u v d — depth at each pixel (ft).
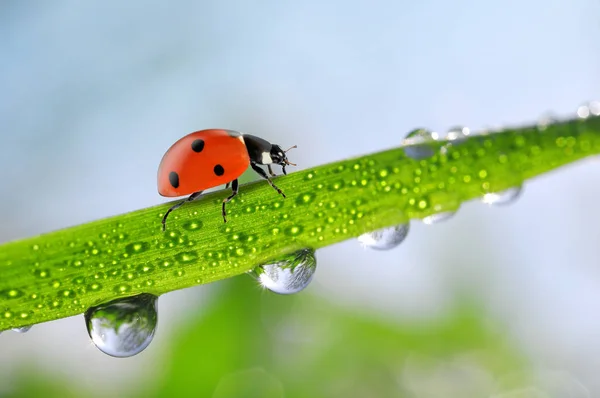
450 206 0.31
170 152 0.32
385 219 0.30
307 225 0.30
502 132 0.31
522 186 0.31
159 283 0.29
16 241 0.29
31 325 0.29
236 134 0.33
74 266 0.29
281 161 0.34
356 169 0.30
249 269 0.30
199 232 0.30
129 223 0.29
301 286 0.30
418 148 0.31
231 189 0.30
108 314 0.29
